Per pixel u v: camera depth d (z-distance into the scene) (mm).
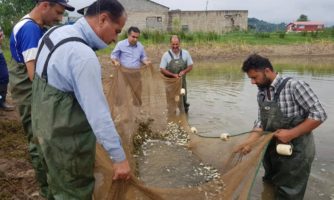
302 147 4234
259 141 4031
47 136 2596
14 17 39188
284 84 4184
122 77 6445
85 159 2703
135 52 8102
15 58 3865
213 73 16938
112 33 2641
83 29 2596
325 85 12914
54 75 2520
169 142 6223
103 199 2994
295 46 29156
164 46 25688
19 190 4473
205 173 4855
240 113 9031
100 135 2469
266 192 4816
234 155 4453
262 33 34781
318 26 70438
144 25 45625
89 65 2426
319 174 5422
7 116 7461
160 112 7043
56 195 2801
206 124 8102
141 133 6410
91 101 2428
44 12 3797
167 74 8492
